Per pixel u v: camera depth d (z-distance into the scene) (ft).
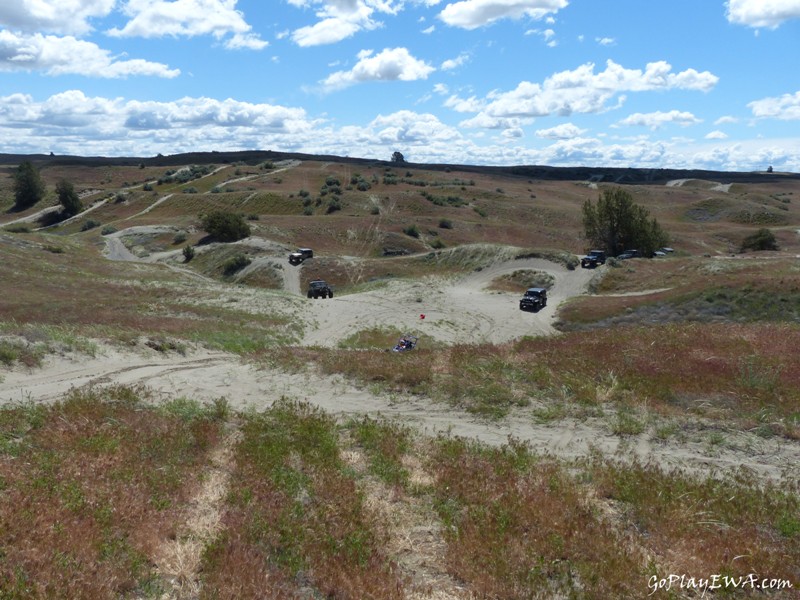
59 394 47.60
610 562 23.48
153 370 59.77
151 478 29.27
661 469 35.09
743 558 23.95
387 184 581.12
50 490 26.17
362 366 60.23
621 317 163.94
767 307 156.15
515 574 22.58
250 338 102.78
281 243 302.66
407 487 31.35
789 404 45.34
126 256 312.91
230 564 21.76
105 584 19.51
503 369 57.77
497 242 379.35
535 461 36.22
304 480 31.09
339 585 21.24
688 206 558.15
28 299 144.36
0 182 586.04
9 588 18.34
